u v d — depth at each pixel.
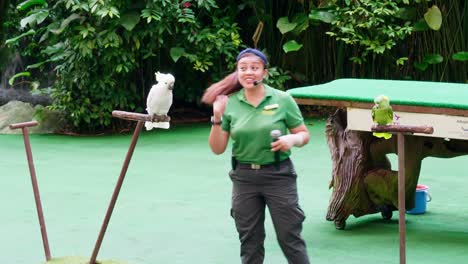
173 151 10.89
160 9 11.99
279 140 4.92
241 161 5.20
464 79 13.62
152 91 5.55
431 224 7.25
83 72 12.14
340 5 13.48
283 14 14.11
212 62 13.07
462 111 6.16
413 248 6.51
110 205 5.79
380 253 6.39
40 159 10.46
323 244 6.67
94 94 12.32
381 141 7.02
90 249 6.62
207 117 13.78
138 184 8.97
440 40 13.61
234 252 6.48
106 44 11.75
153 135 12.20
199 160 10.27
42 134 12.38
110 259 6.12
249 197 5.20
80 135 12.40
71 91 12.30
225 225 7.28
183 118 13.66
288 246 5.19
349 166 7.06
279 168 5.12
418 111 6.36
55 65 13.95
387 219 7.43
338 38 12.88
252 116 5.11
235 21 14.21
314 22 13.48
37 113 12.62
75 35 12.09
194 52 12.76
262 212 5.27
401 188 4.88
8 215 7.73
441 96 6.54
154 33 12.30
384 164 7.21
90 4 11.55
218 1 13.73
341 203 7.05
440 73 13.74
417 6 13.52
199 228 7.19
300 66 14.09
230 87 5.23
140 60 13.00
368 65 13.84
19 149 11.14
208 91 5.27
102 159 10.41
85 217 7.62
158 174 9.47
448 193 8.45
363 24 12.92
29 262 6.32
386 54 13.65
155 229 7.18
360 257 6.29
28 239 6.94
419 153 7.00
